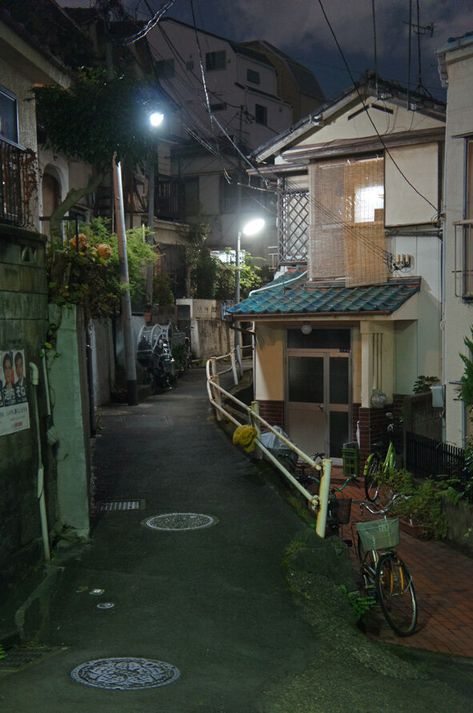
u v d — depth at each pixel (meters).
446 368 13.41
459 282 13.24
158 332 23.62
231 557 7.91
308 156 16.83
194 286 33.25
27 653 5.59
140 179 28.67
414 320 15.83
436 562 10.02
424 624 7.72
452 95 13.16
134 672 5.26
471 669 6.57
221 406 16.08
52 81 10.30
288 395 16.69
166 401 20.56
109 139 10.15
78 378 8.22
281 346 16.67
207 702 4.86
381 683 5.52
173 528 8.88
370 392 15.23
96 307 8.84
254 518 9.29
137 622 6.24
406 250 15.97
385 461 13.29
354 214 16.41
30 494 7.36
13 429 6.96
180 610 6.52
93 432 14.73
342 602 7.01
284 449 12.37
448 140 13.27
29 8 17.84
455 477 11.63
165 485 10.91
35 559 7.43
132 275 19.67
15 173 8.04
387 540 7.49
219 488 10.71
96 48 22.58
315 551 7.64
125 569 7.50
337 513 9.16
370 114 16.28
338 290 16.27
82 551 8.01
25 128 10.09
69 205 10.45
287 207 18.12
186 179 36.75
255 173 18.64
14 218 7.94
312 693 5.16
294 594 6.98
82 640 5.85
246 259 35.78
